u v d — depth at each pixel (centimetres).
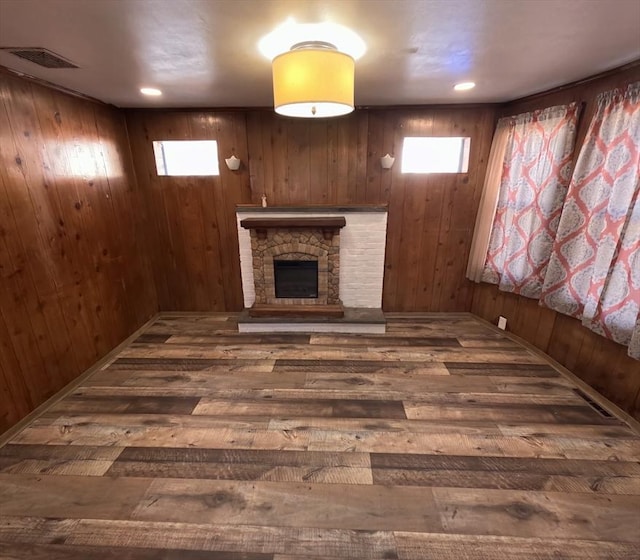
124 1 130
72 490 178
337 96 171
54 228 251
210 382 273
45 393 241
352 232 348
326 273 352
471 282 390
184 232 379
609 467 190
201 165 363
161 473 188
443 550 150
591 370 253
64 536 156
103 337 305
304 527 159
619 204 219
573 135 258
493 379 274
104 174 308
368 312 367
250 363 300
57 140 253
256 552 149
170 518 163
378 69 221
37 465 193
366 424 225
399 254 382
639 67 209
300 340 341
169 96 288
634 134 208
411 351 319
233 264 390
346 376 280
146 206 369
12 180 217
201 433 218
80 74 223
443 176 355
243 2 131
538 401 247
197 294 402
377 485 180
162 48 179
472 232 372
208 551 150
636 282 210
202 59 197
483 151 346
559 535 155
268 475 187
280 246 345
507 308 346
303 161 354
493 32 164
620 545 151
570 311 261
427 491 177
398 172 355
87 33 159
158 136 346
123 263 337
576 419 228
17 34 160
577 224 253
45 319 242
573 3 136
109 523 161
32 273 232
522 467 191
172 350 325
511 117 314
